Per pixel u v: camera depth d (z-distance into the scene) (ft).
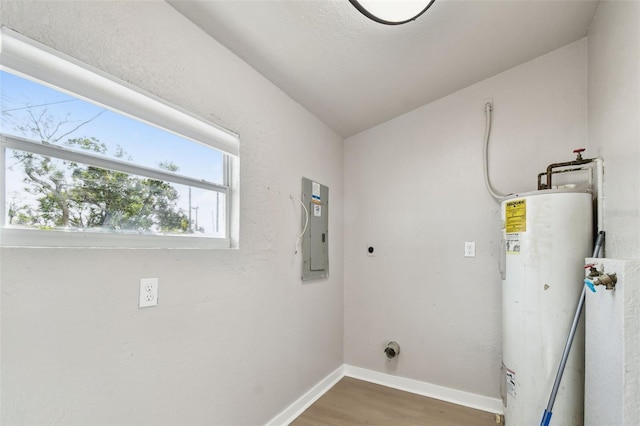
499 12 5.53
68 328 3.17
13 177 2.99
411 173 8.59
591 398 4.81
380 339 8.74
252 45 5.29
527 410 5.64
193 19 4.58
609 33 5.33
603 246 5.39
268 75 6.18
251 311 5.68
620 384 4.01
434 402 7.60
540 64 7.22
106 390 3.47
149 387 3.93
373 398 7.75
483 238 7.63
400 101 8.04
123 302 3.66
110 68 3.56
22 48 2.87
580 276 5.43
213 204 5.27
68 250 3.19
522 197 5.87
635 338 3.93
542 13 5.79
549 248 5.56
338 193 9.25
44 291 3.00
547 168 6.43
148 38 4.00
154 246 4.23
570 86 6.93
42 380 2.97
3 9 2.76
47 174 3.24
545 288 5.56
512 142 7.43
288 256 6.83
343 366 9.19
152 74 4.03
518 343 5.82
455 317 7.81
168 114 4.26
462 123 7.98
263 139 6.14
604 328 4.47
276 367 6.34
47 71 3.03
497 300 7.39
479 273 7.61
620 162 4.83
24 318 2.86
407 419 6.82
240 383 5.40
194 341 4.55
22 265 2.86
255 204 5.87
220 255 5.04
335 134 9.19
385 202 8.93
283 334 6.59
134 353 3.76
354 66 6.34
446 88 7.81
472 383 7.53
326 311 8.39
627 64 4.57
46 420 2.99
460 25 5.66
